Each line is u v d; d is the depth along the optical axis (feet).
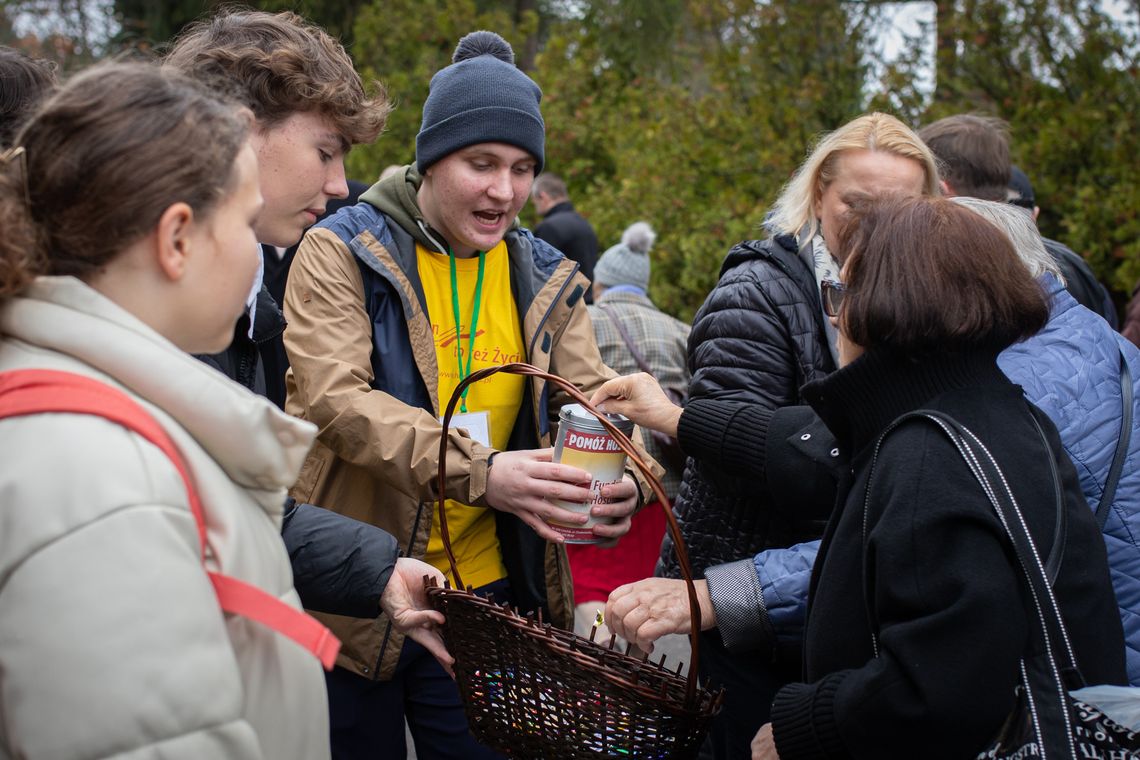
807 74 21.88
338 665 7.39
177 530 3.66
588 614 14.11
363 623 7.28
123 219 3.83
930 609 4.50
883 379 5.03
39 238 3.88
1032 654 4.59
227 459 4.02
